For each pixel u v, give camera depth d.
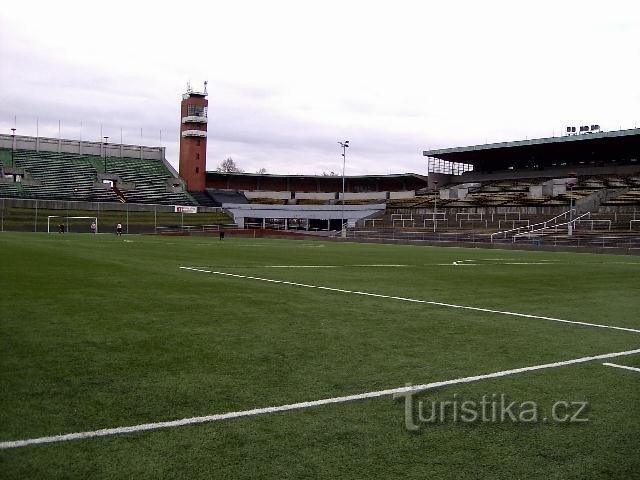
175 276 15.18
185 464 3.50
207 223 74.06
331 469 3.51
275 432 4.06
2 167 72.50
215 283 13.68
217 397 4.80
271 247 36.94
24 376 5.28
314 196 90.75
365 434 4.08
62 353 6.20
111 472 3.37
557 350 6.98
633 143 64.81
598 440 4.09
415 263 23.88
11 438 3.83
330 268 19.81
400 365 6.04
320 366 5.91
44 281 13.01
